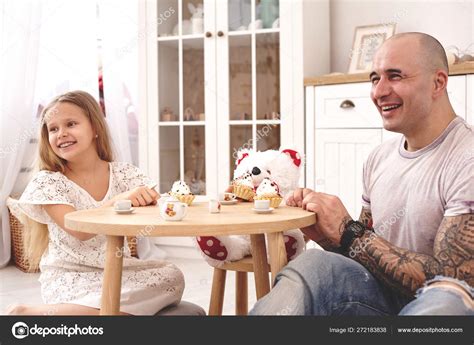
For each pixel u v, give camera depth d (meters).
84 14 3.29
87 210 1.51
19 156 3.06
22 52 3.06
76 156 1.79
